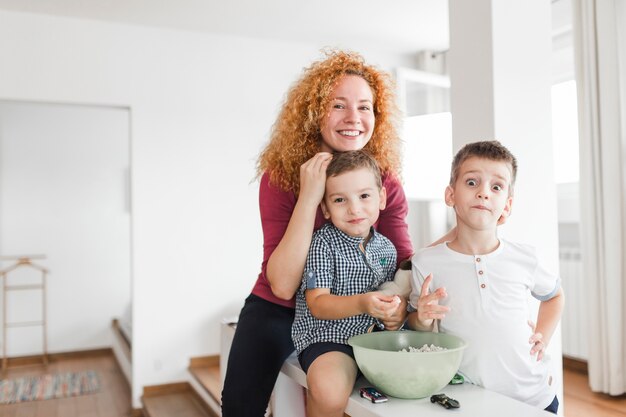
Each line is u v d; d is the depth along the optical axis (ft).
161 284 12.91
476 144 4.02
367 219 4.19
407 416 3.36
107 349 19.01
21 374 16.62
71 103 12.22
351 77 4.67
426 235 14.97
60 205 18.57
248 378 4.63
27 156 18.21
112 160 19.27
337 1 11.42
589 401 9.67
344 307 3.87
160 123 12.91
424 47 14.55
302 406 5.05
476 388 3.89
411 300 4.22
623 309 9.78
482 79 6.61
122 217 19.35
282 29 13.08
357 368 4.08
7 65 11.73
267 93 13.84
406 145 8.91
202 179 13.25
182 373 13.06
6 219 17.92
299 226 4.23
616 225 9.66
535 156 6.72
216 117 13.38
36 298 18.17
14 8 11.64
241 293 13.60
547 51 6.86
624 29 9.78
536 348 3.99
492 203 3.89
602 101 9.71
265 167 5.07
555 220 6.81
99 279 18.99
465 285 3.99
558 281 4.27
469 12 6.78
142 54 12.76
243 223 13.62
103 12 11.91
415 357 3.51
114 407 13.52
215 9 11.79
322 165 4.22
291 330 4.69
